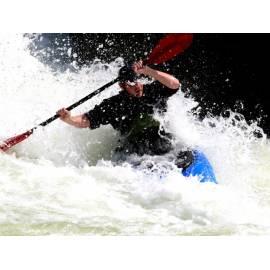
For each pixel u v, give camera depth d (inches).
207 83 1421.0
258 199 733.9
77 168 731.4
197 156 767.7
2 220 572.7
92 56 1561.3
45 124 761.0
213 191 680.4
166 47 759.7
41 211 600.1
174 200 649.6
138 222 598.5
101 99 987.9
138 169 723.4
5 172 681.6
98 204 631.8
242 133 1006.4
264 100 1355.8
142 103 756.6
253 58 1422.2
